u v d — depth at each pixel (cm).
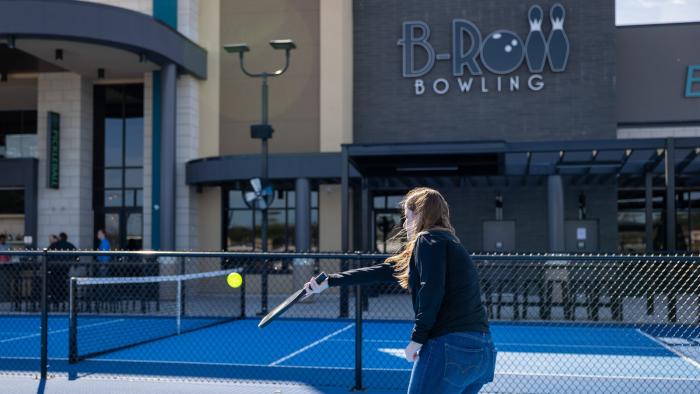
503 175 1934
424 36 2231
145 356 1020
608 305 1286
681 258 689
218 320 1477
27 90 2383
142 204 2264
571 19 2186
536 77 2184
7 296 1816
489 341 389
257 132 1755
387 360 987
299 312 1639
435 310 371
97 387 784
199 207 2200
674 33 2231
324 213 2150
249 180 2014
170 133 2047
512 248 2167
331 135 2158
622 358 1009
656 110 2220
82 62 2053
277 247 2194
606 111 2155
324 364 951
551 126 2173
